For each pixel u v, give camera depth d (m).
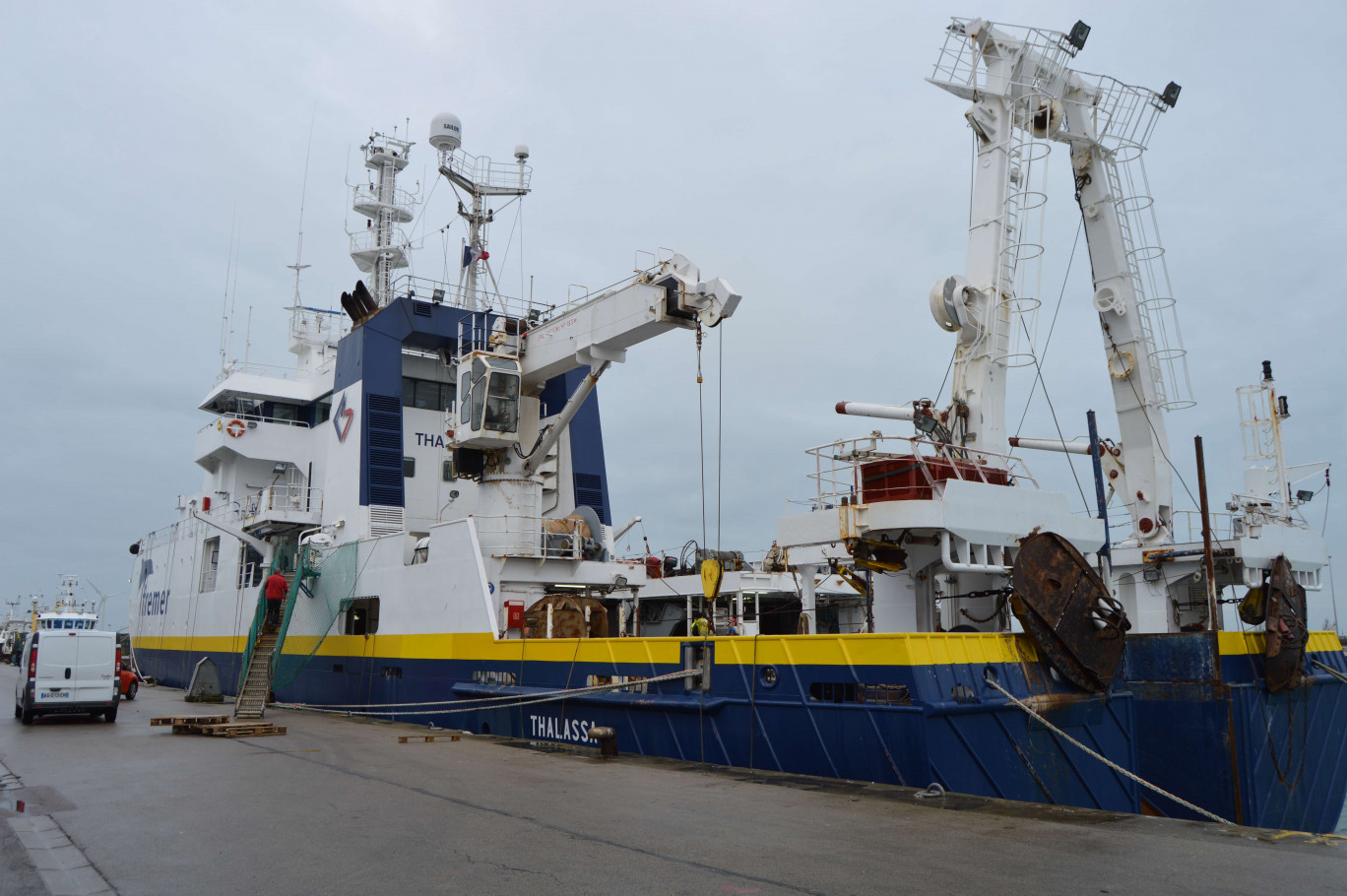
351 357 24.97
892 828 8.55
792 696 12.45
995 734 11.63
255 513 27.55
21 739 16.84
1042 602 12.63
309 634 24.97
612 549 25.59
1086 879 6.59
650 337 18.16
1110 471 21.52
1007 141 18.45
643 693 14.69
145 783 11.59
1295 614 17.47
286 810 9.58
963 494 13.89
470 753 14.70
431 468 26.41
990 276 17.95
